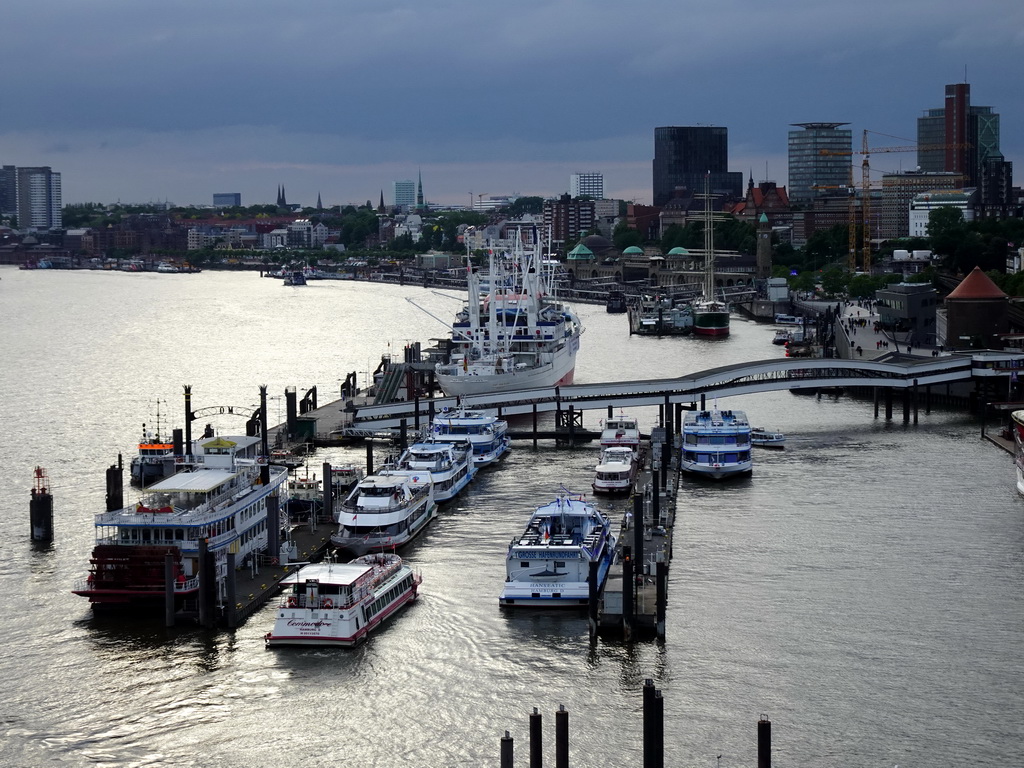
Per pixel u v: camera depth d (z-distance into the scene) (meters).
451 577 156.00
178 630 138.00
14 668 128.25
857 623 138.00
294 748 112.00
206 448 160.75
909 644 132.12
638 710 117.75
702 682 123.38
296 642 132.75
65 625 139.62
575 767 107.56
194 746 112.62
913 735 112.44
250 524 155.62
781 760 108.12
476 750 111.19
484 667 127.88
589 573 135.00
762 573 155.12
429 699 120.88
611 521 180.88
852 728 113.75
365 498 169.50
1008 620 138.88
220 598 143.62
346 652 131.88
